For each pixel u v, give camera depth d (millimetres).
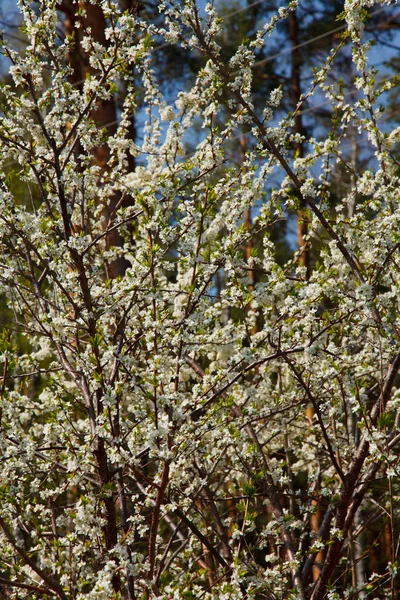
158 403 3244
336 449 4934
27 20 3836
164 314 4148
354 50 4070
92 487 3838
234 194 4273
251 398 4883
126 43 3857
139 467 3609
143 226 3619
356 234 3947
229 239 3752
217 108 3924
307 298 3615
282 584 4246
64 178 3820
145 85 4484
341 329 4172
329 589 4066
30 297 4762
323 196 4215
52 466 4074
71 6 7652
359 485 4180
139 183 4531
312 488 5215
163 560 3977
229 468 5066
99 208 4801
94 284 4414
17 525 3982
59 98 4012
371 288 3488
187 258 3584
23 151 3943
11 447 3744
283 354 3637
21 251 4523
